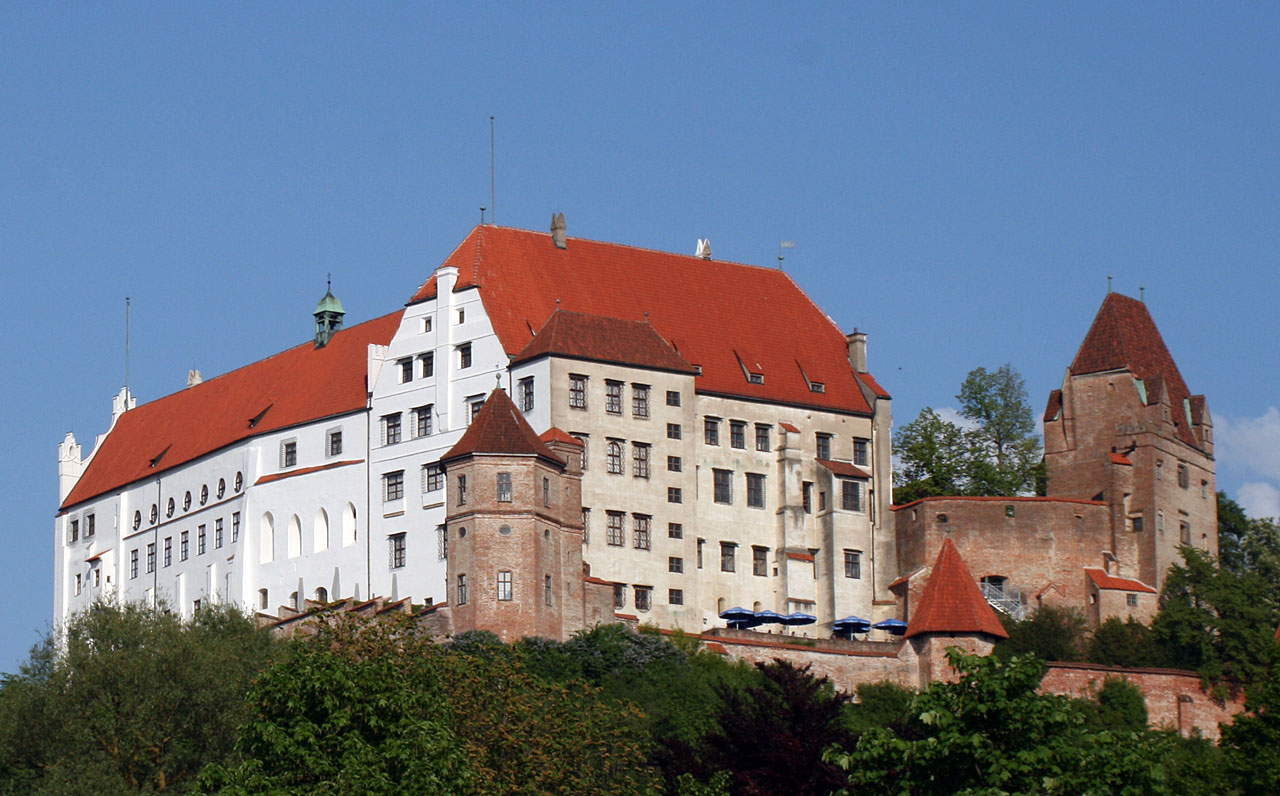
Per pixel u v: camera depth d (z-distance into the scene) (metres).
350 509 176.50
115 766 134.38
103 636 145.00
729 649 158.12
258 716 106.94
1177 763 115.69
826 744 113.12
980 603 158.75
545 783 119.62
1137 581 177.88
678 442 170.62
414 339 175.00
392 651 125.25
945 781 92.00
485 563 152.00
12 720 138.12
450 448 168.00
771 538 175.50
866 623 171.62
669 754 117.56
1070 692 161.50
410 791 101.94
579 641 151.38
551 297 176.25
